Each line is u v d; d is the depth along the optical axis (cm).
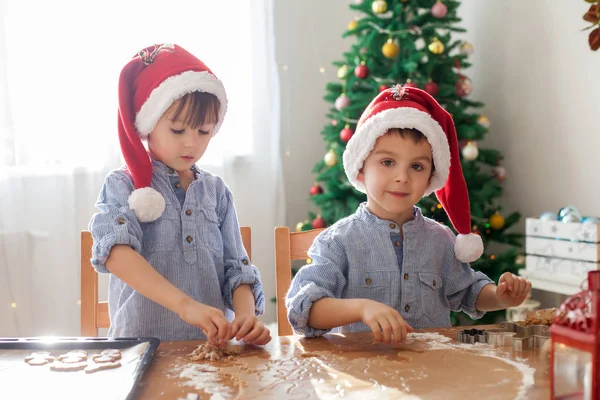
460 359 98
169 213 134
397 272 137
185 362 97
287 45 328
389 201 134
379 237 139
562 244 243
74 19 264
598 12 118
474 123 280
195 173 144
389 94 140
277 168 311
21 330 260
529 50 296
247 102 303
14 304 258
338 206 280
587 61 266
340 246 137
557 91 282
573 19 272
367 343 109
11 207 256
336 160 278
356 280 136
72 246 267
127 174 133
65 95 264
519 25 302
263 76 304
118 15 271
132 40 275
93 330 147
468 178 281
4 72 252
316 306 119
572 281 237
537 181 296
